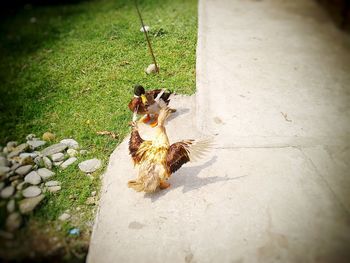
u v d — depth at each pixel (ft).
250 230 4.62
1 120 7.41
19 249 4.63
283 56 8.23
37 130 6.99
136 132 5.20
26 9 14.20
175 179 5.39
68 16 12.23
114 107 7.23
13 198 5.33
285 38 9.02
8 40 11.19
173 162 4.68
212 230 4.67
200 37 8.89
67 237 4.90
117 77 8.07
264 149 5.75
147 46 9.00
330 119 6.31
